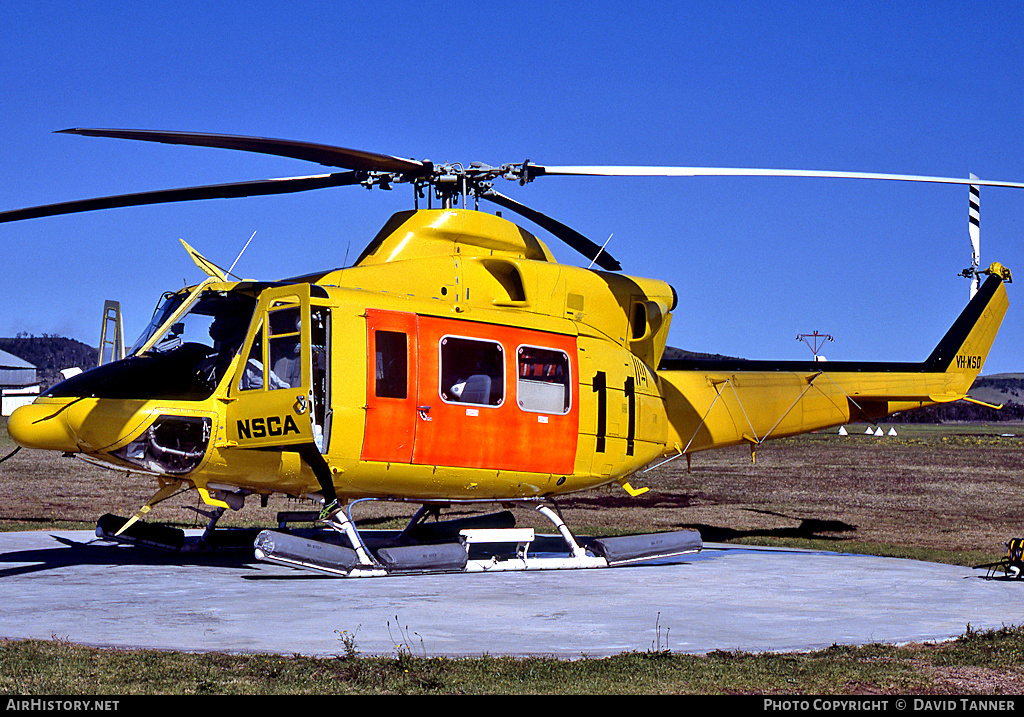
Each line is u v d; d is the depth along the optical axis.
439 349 11.80
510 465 12.44
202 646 7.07
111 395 10.77
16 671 6.04
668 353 79.12
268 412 10.73
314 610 8.86
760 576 12.32
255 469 11.48
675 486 28.59
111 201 10.95
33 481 25.45
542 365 12.80
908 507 23.34
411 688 5.97
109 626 7.87
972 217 18.47
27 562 12.38
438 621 8.41
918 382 17.66
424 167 12.09
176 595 9.71
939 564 14.19
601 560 13.04
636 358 14.27
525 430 12.46
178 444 11.15
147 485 25.73
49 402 10.81
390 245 12.48
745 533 18.45
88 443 10.75
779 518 21.06
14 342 189.50
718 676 6.47
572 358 13.03
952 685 6.41
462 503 12.90
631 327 14.19
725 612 9.33
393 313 11.55
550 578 11.82
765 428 16.16
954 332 18.20
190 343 11.41
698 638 7.89
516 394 12.39
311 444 10.88
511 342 12.38
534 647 7.33
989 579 12.32
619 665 6.65
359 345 11.20
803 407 16.58
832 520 20.75
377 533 16.33
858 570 13.12
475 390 12.09
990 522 20.58
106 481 26.30
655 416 14.38
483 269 12.58
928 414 156.00
